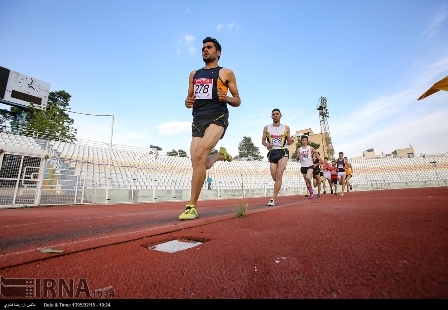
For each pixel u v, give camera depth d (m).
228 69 3.19
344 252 1.17
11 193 8.54
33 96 26.52
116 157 23.02
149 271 1.05
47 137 20.47
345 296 0.73
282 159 5.37
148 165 23.94
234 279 0.92
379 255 1.08
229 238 1.68
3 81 24.45
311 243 1.40
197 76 3.21
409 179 32.00
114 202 12.22
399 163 36.34
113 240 1.64
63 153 19.56
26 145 17.03
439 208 2.64
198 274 0.99
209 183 21.28
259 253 1.25
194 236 1.78
